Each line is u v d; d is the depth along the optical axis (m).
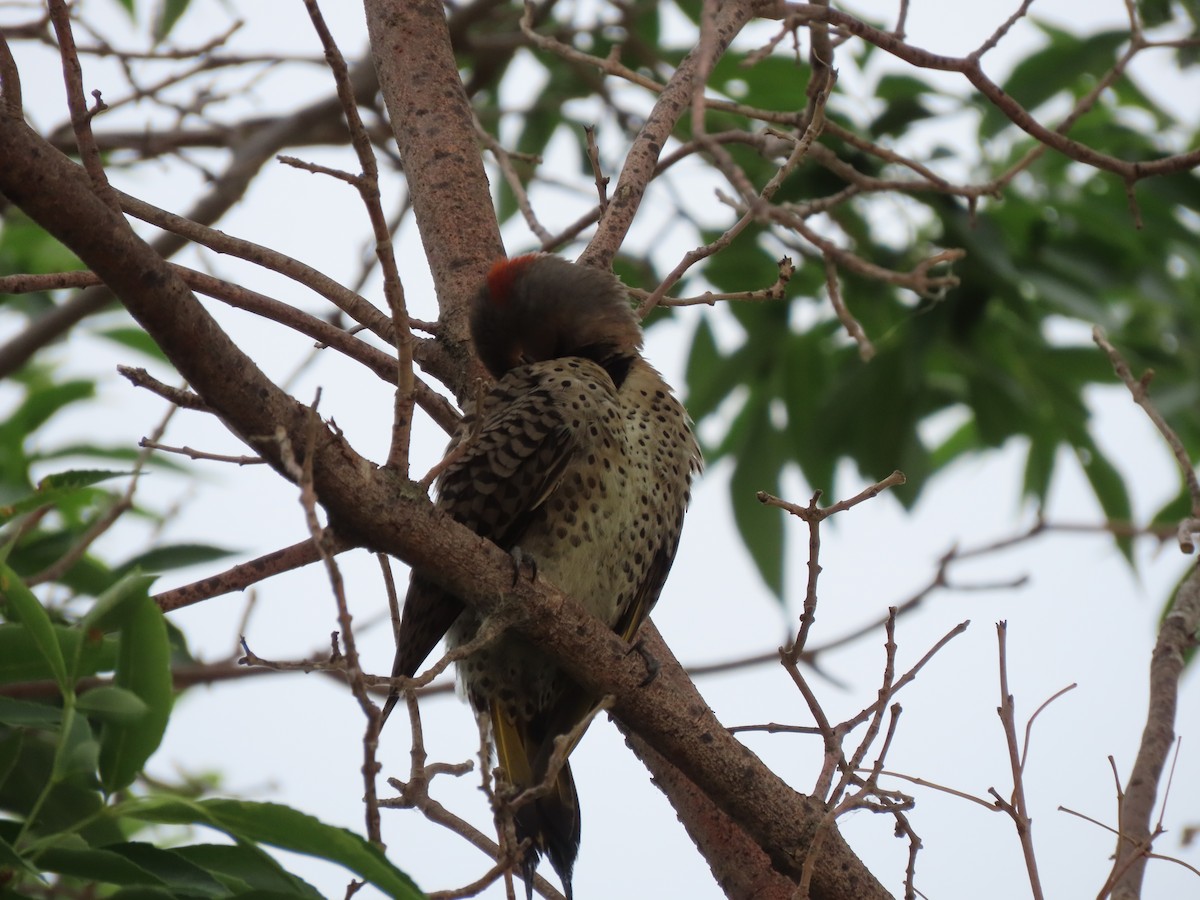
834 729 7.09
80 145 6.18
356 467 6.19
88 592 9.41
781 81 12.67
